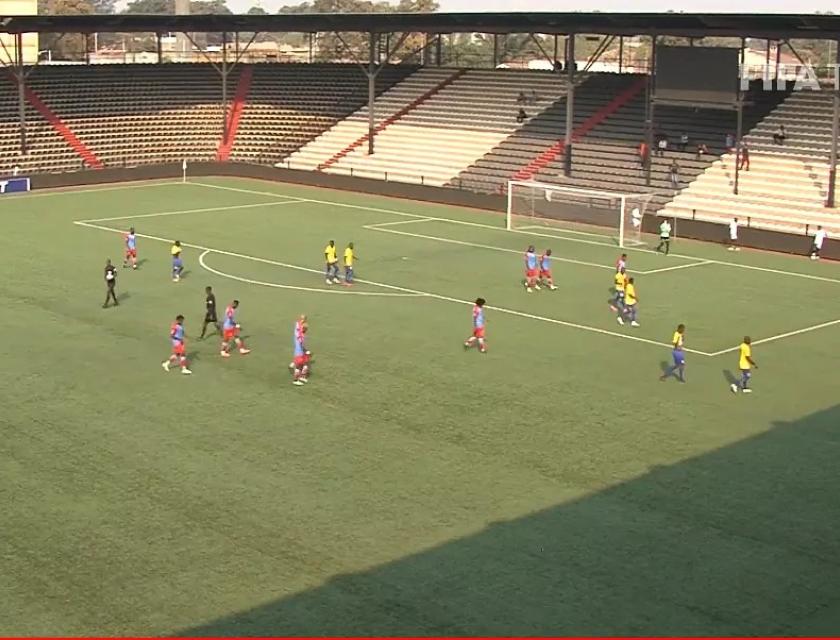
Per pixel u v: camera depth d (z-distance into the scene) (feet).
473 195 241.35
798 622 65.57
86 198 244.83
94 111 299.38
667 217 209.05
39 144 280.92
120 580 69.77
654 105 238.27
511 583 69.92
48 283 156.87
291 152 294.87
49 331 130.72
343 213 230.27
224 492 83.87
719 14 199.72
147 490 84.02
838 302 154.51
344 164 281.54
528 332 134.31
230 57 395.96
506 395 108.99
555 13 222.69
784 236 192.13
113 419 100.17
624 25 223.51
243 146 300.81
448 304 148.97
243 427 98.48
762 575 71.61
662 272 173.88
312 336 130.62
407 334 132.36
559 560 73.26
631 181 235.81
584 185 239.50
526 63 464.65
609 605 67.31
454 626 64.54
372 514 80.23
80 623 64.44
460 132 280.10
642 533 77.66
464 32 257.96
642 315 144.56
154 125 301.63
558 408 105.19
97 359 119.55
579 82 270.26
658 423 101.30
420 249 190.19
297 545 75.05
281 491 84.17
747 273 173.88
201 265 172.24
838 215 201.26
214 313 130.52
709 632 64.18
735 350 127.85
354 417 101.76
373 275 167.12
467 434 97.60
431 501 82.69
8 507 80.48
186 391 108.78
